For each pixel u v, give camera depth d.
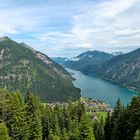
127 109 84.44
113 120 94.56
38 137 74.31
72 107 113.69
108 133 96.94
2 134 57.78
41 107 107.31
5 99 69.19
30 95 78.19
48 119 92.56
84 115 63.38
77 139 62.25
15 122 68.12
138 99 74.25
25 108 75.56
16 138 67.81
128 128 76.88
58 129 91.88
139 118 71.25
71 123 98.12
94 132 106.12
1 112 67.06
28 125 73.12
